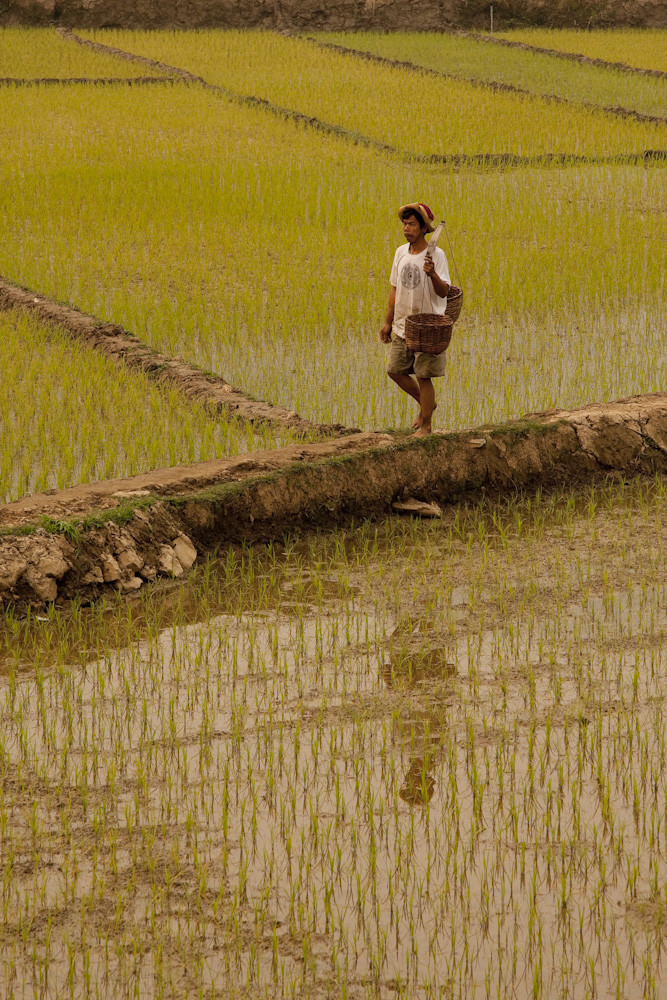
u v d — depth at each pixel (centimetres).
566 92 7650
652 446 2412
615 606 1806
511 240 4075
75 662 1633
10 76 7581
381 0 10131
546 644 1686
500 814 1305
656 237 4150
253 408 2538
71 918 1147
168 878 1190
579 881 1205
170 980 1075
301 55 8844
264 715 1495
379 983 1079
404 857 1233
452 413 2594
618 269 3650
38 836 1259
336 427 2434
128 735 1445
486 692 1556
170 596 1845
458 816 1300
